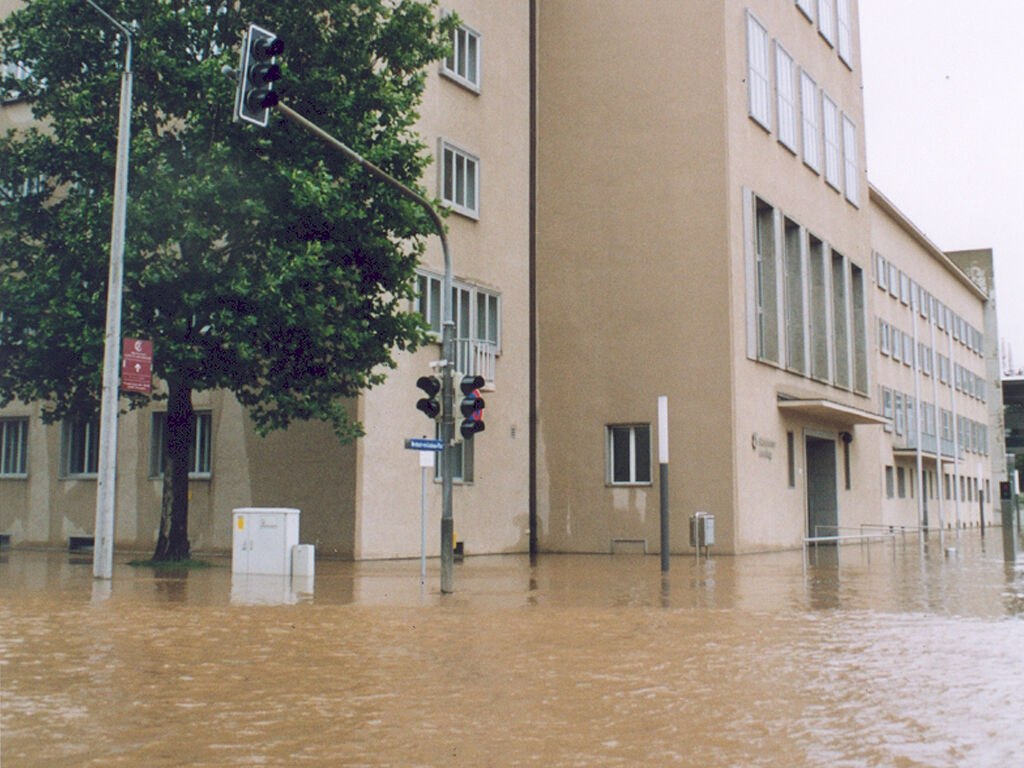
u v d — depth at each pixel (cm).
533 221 3234
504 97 2986
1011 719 738
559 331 3161
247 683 862
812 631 1209
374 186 2006
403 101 2070
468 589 1723
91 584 1708
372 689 839
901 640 1135
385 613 1350
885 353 5350
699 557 2747
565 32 3253
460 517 2681
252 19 1991
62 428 2997
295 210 1920
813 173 3753
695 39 3058
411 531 2517
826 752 641
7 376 2073
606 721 726
